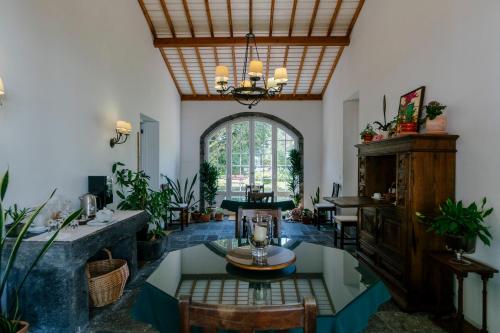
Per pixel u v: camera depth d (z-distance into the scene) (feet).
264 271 6.40
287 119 26.81
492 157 7.89
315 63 22.18
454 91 9.33
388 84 13.75
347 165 20.56
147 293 5.59
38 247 7.52
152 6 17.46
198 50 20.72
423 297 9.49
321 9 17.57
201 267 6.68
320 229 21.61
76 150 11.00
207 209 25.09
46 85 9.38
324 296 5.20
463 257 8.50
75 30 10.89
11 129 8.04
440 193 9.45
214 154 27.40
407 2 12.03
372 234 12.81
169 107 23.24
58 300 7.61
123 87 14.99
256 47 19.84
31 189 8.73
